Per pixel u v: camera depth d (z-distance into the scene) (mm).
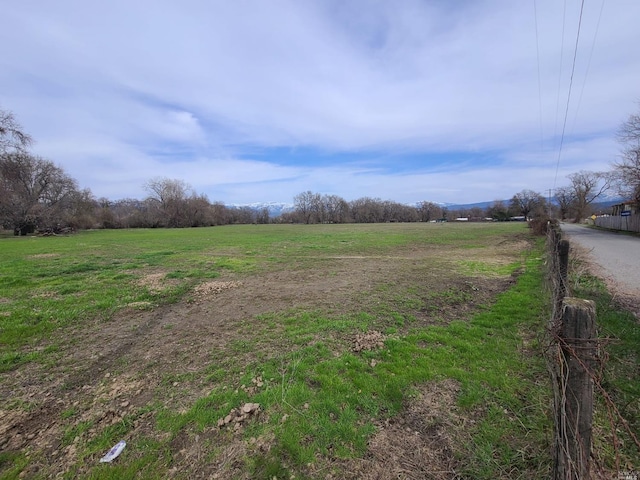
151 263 12508
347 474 2193
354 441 2502
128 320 5895
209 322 5699
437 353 4023
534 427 2543
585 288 6766
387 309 6094
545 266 8594
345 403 3004
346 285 8344
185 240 24359
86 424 2838
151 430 2719
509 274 9258
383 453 2379
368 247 17766
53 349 4586
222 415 2871
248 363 3951
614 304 5676
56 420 2922
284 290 7980
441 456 2340
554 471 1796
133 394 3336
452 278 8875
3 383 3639
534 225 24594
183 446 2514
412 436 2553
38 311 6328
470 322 5211
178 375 3723
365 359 3938
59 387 3535
